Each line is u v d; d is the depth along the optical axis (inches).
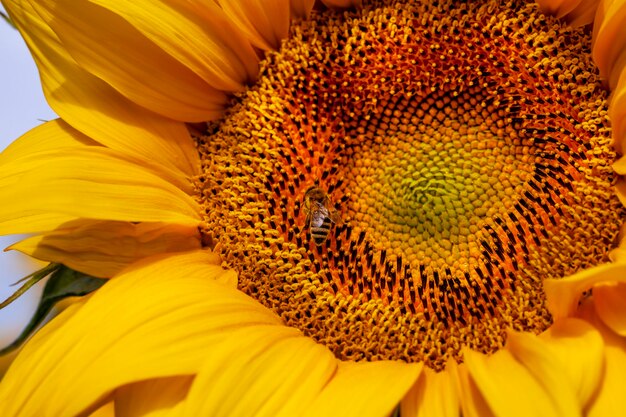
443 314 11.4
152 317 10.9
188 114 12.3
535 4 11.7
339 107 12.3
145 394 10.8
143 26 11.8
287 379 10.7
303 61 12.3
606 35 11.1
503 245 11.5
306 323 11.6
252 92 12.4
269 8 12.2
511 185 11.8
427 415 10.7
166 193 11.9
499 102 11.8
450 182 11.9
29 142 12.1
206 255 11.9
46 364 10.8
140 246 11.8
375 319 11.5
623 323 10.5
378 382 10.7
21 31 11.9
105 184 11.6
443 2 12.0
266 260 11.8
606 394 10.3
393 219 12.0
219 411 10.5
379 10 12.2
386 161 12.2
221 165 12.2
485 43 11.9
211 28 12.1
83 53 11.8
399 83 12.2
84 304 11.1
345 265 11.9
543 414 10.0
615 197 11.2
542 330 11.1
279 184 12.1
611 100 11.3
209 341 10.9
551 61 11.6
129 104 12.1
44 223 11.5
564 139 11.5
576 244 11.2
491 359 10.7
